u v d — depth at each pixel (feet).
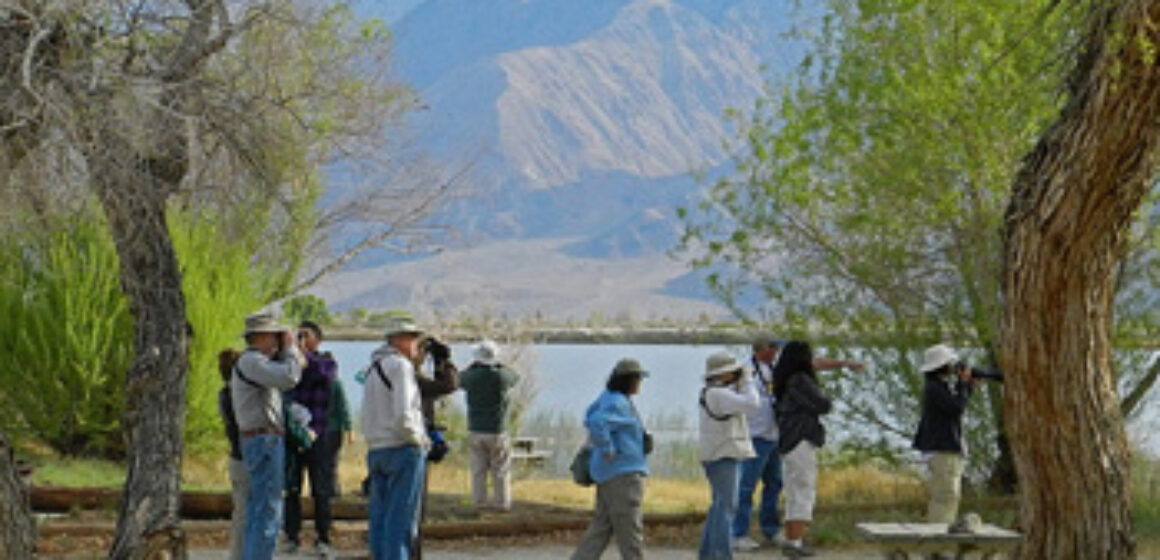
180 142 40.27
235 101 40.22
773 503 55.93
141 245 42.24
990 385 65.31
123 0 38.88
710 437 47.09
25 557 36.40
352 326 277.85
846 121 61.05
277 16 40.73
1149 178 40.86
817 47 62.90
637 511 43.60
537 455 80.94
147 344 42.78
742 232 64.69
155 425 42.78
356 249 76.13
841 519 60.75
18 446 73.87
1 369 73.20
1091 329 42.52
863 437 67.15
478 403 61.87
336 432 49.90
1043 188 41.63
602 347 308.19
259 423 41.88
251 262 76.23
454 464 82.12
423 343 47.75
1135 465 67.46
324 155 45.16
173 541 42.55
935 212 61.05
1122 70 39.32
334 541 53.11
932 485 49.73
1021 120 58.13
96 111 37.09
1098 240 41.50
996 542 42.45
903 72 60.49
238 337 76.33
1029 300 42.47
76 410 73.97
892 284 64.95
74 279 73.77
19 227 38.32
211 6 40.11
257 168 40.78
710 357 47.39
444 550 54.08
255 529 41.68
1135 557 43.47
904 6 57.77
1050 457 43.09
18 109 36.06
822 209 64.54
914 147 60.03
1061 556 43.29
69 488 56.75
